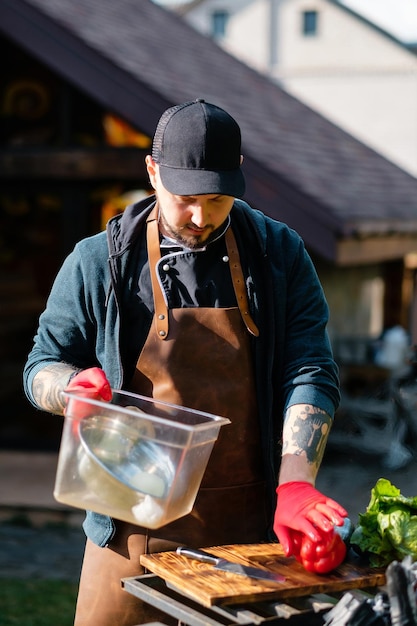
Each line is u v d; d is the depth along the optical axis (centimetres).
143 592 187
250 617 174
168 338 220
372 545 194
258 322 221
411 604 162
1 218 707
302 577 188
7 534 563
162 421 181
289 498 194
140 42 820
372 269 986
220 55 1166
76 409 184
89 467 180
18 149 669
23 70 675
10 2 616
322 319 227
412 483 670
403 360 769
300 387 215
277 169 620
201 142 197
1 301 723
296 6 3219
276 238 225
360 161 1013
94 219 685
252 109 882
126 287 221
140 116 615
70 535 565
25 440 710
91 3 882
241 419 223
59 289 226
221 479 224
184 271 220
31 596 465
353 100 3134
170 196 203
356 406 736
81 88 620
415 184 1083
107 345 221
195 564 194
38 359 227
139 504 178
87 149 661
